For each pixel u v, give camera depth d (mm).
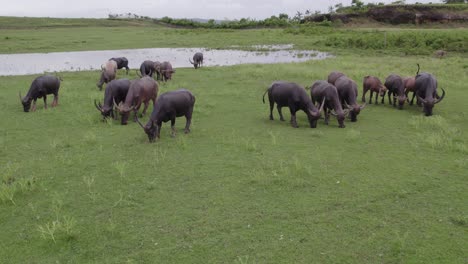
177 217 7090
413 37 39688
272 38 52438
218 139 11391
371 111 15047
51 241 6410
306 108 12398
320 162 9539
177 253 6078
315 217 7016
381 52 36250
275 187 8188
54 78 15289
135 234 6594
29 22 75938
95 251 6168
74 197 7910
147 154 10188
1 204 7633
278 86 12766
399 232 6512
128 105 12836
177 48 43969
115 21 88500
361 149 10508
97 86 19984
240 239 6402
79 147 10828
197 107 15000
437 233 6469
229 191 8055
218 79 22031
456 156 9922
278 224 6812
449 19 65938
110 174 8984
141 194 7992
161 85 20047
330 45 42750
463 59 29719
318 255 5965
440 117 13391
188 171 9070
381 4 80375
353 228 6660
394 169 9117
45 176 8930
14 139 11633
